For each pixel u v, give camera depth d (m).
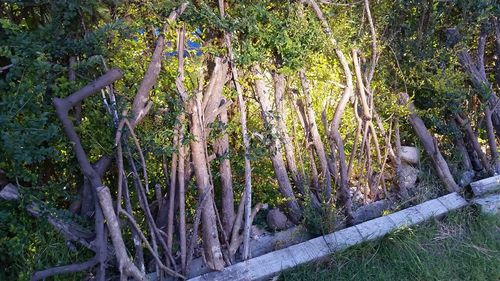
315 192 4.11
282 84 4.12
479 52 4.95
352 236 3.80
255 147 3.81
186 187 3.57
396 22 4.64
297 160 4.13
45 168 3.33
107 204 2.93
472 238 4.02
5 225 3.10
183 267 3.36
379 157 4.41
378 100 4.52
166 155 3.48
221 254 3.41
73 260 3.24
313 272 3.59
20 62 2.98
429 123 4.74
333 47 4.25
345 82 4.42
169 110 3.51
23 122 2.94
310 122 4.18
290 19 4.06
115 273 3.34
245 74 4.01
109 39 3.38
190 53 3.84
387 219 4.01
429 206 4.18
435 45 4.70
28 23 3.29
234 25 3.78
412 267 3.70
